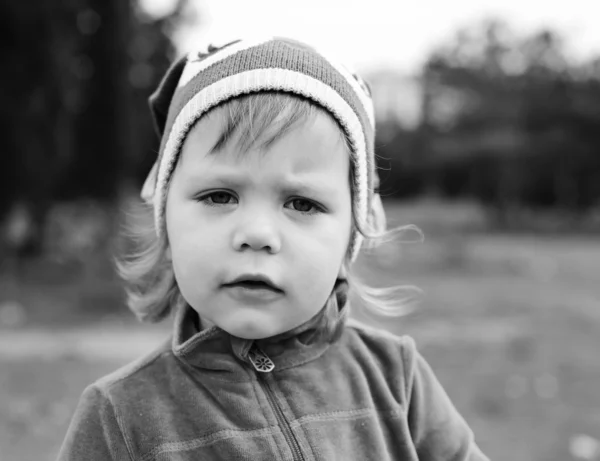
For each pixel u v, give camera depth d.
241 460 1.39
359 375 1.59
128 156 16.31
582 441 4.45
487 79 31.75
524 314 10.15
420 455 1.62
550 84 31.55
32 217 15.16
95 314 9.68
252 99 1.37
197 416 1.43
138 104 19.77
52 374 6.14
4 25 13.96
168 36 20.97
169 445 1.40
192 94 1.44
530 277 15.95
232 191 1.34
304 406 1.49
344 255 1.51
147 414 1.43
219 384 1.46
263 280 1.32
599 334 8.58
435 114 34.56
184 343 1.47
